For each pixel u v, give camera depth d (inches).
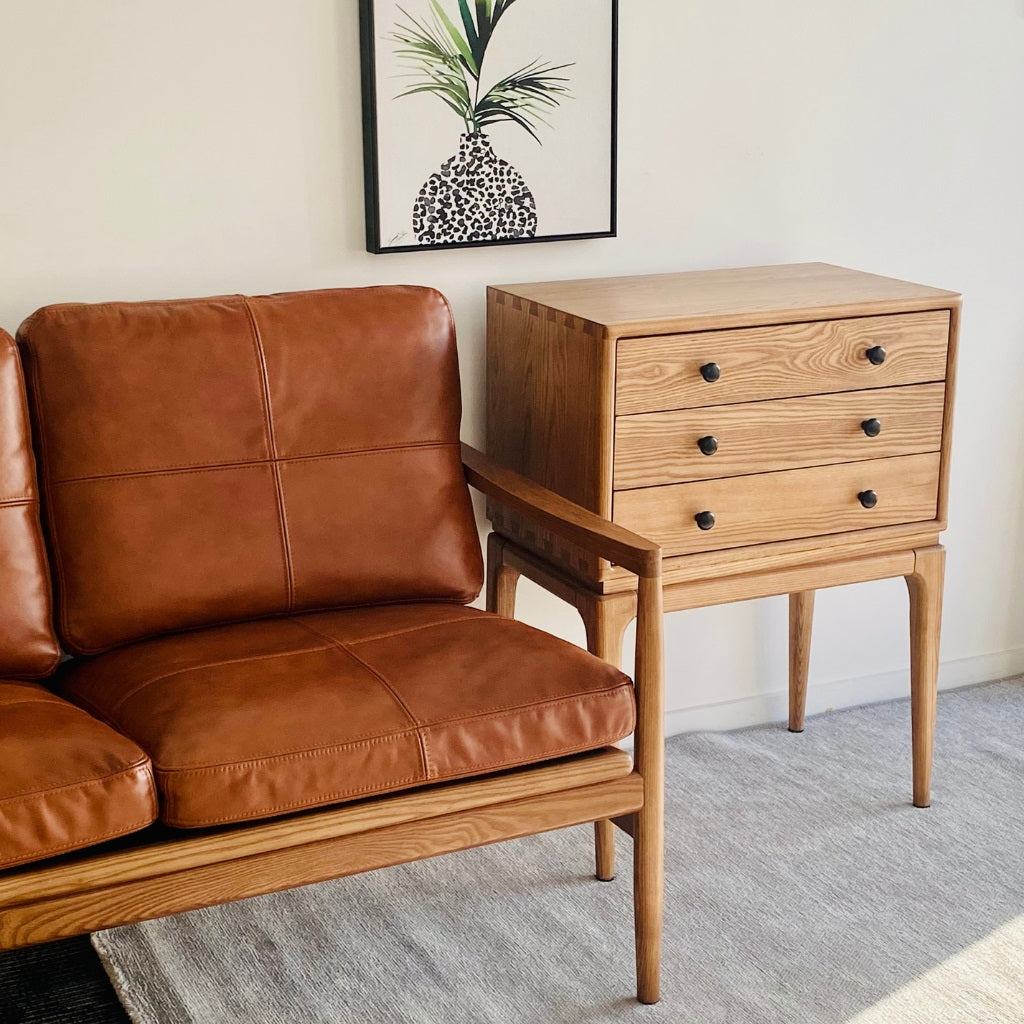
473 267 93.0
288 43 84.4
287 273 87.8
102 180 81.7
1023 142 108.3
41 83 79.0
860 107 102.0
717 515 84.7
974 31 104.2
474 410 95.7
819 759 103.0
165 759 61.4
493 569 93.5
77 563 73.6
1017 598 119.3
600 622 82.4
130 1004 73.0
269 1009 72.8
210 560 75.5
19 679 71.6
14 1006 73.4
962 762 102.5
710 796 96.6
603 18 91.2
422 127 87.7
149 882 61.2
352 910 82.4
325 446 78.7
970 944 79.0
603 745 69.8
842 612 112.0
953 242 108.0
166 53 81.5
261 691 65.8
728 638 108.0
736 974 76.0
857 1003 73.5
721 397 82.6
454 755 65.4
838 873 86.5
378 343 79.9
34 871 59.0
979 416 112.9
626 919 81.4
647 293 88.4
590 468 81.5
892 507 90.2
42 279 81.7
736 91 97.8
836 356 85.3
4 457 70.8
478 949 78.3
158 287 84.7
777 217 101.7
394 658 70.5
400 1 85.2
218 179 84.6
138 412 74.5
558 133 91.9
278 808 62.4
